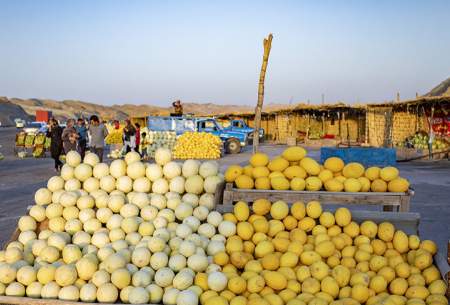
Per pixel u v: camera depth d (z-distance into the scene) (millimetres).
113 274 3465
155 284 3539
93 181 4906
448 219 7992
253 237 4270
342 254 4117
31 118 119375
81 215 4496
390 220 4484
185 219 4355
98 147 14039
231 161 20094
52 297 3439
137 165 4930
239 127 30750
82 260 3594
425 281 3723
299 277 3711
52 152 15375
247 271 3711
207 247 4105
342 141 31391
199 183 4855
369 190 4863
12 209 8859
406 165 17969
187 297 3324
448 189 11469
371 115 28438
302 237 4195
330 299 3443
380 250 4137
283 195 4734
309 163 4945
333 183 4793
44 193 4824
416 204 9469
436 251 4098
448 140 20562
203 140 21344
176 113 25281
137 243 4113
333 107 30281
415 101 21062
